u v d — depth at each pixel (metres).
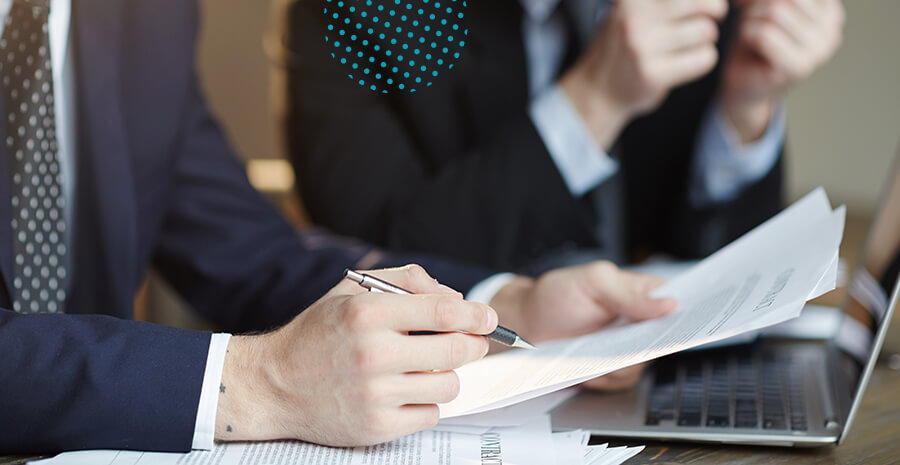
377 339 0.60
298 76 1.73
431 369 0.61
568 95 1.54
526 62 1.76
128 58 1.03
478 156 1.56
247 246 1.15
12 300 0.79
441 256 1.56
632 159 1.77
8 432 0.62
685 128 1.76
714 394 0.82
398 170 1.70
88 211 0.94
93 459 0.61
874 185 2.69
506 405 0.66
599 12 1.76
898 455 0.69
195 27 1.13
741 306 0.69
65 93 0.92
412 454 0.62
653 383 0.86
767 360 0.94
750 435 0.70
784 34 1.63
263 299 1.11
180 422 0.62
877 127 2.67
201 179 1.18
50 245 0.83
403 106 1.72
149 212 1.07
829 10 1.65
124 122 1.01
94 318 0.68
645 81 1.46
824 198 0.87
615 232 1.61
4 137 0.79
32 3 0.82
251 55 3.38
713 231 1.78
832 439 0.70
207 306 1.15
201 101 1.24
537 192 1.55
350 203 1.68
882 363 1.00
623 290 0.86
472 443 0.65
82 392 0.62
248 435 0.63
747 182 1.76
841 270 1.35
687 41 1.45
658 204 1.81
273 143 3.41
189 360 0.64
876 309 0.77
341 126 1.69
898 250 0.78
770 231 0.89
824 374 0.88
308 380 0.61
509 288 0.96
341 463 0.60
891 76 2.62
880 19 2.61
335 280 1.09
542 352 0.78
